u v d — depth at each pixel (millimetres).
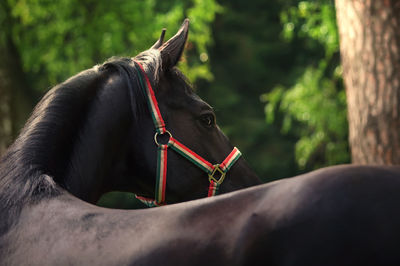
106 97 2684
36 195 2201
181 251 1725
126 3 14656
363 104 5152
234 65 27797
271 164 24406
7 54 12891
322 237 1584
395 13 5070
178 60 3020
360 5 5207
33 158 2342
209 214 1792
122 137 2736
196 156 2912
